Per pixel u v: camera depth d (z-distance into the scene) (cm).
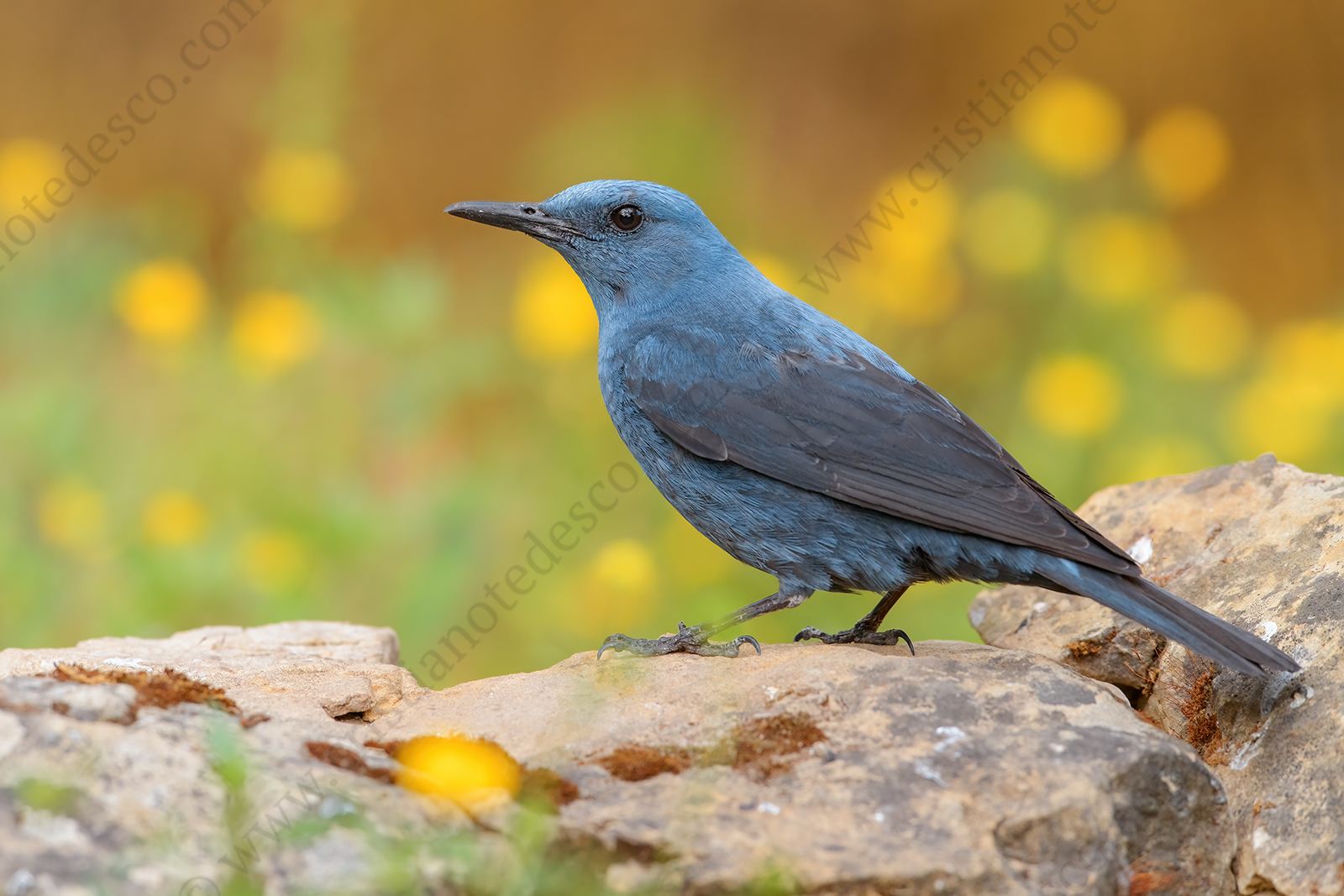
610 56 2380
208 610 1198
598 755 659
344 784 590
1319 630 753
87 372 1555
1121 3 2303
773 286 973
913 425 855
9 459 1333
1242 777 711
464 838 569
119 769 572
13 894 511
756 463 861
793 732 677
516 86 2330
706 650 840
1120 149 1988
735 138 1919
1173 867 640
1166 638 821
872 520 838
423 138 2292
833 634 918
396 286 1409
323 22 1526
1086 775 626
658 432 912
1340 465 1405
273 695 721
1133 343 1507
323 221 1495
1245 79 2264
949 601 1206
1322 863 642
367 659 891
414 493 1315
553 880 560
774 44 2412
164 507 1197
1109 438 1411
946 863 573
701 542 1203
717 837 589
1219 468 959
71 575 1229
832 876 564
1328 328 1596
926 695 697
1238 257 2205
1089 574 768
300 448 1357
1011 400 1502
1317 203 2198
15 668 763
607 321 983
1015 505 802
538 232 976
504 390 1659
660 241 958
